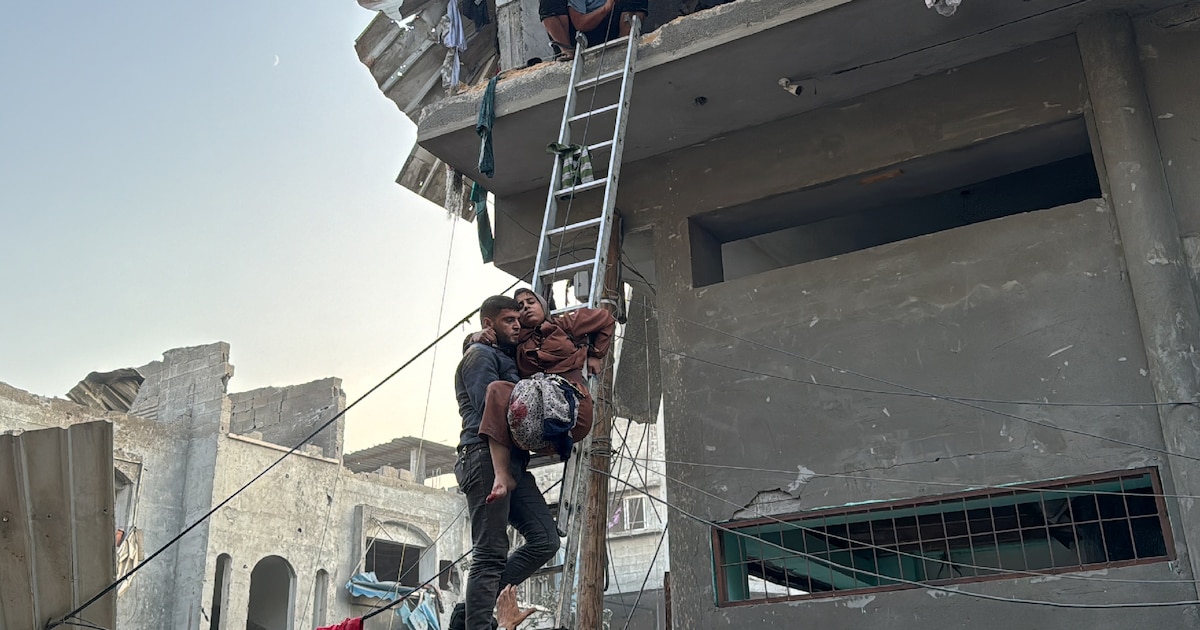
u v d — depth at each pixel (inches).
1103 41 345.4
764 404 369.1
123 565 982.4
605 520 372.8
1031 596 307.9
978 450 329.4
